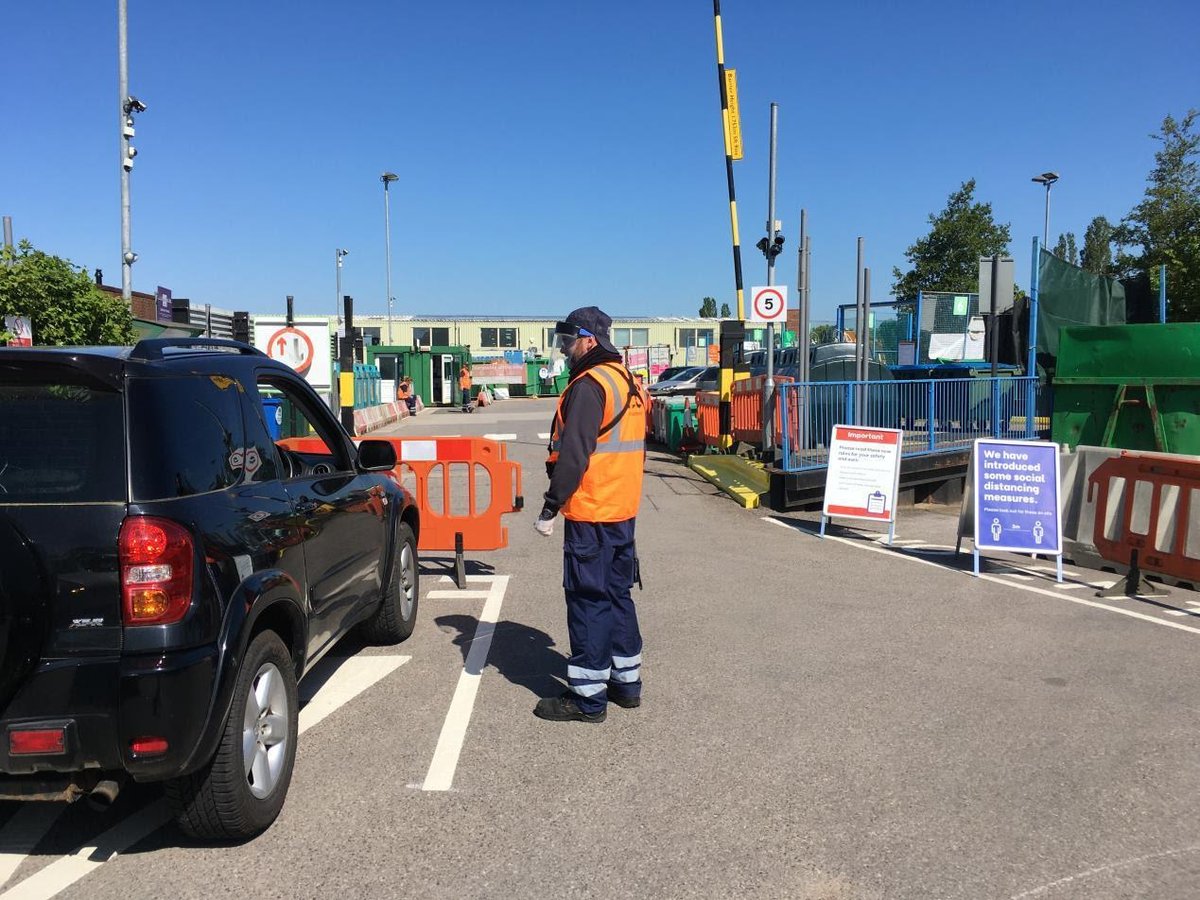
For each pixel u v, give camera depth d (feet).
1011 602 23.82
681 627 21.31
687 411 61.11
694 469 52.03
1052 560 29.07
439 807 12.51
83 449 9.98
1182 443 32.78
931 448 41.75
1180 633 21.02
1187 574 23.85
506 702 16.47
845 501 32.19
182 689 9.87
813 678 17.76
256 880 10.71
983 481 27.37
